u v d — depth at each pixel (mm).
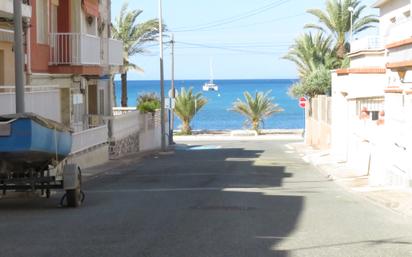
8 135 13289
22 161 13906
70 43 27547
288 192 18297
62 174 14359
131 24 53500
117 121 35469
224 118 99938
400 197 15977
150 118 46594
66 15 29234
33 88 22359
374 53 32500
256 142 55062
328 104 38750
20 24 16328
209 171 26359
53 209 14086
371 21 50312
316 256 8633
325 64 51719
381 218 12836
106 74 32938
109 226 11258
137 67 54344
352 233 10742
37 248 9047
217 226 11297
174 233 10453
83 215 12906
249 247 9219
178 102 66000
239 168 27969
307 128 50188
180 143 54938
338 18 50219
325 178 23359
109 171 26625
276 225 11555
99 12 34719
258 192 18172
